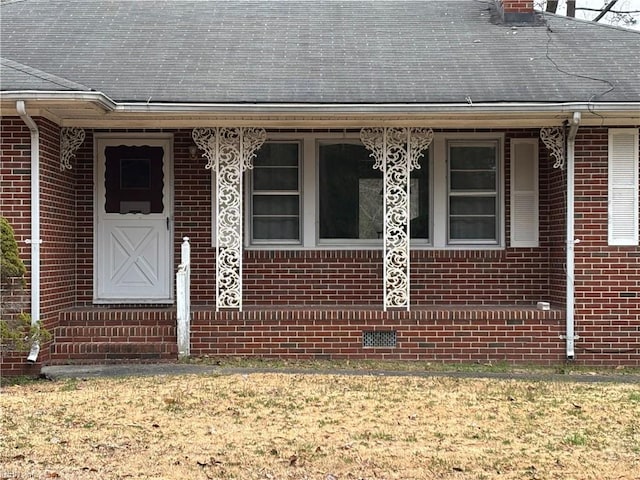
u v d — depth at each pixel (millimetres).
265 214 12484
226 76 11430
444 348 11148
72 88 9773
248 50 12547
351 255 12344
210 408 8211
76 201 12125
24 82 9797
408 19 14164
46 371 10273
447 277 12359
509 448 6961
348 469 6379
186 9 14453
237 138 11281
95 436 7215
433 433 7383
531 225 12352
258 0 15086
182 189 12320
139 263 12289
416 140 11289
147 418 7824
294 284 12312
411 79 11438
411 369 10578
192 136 11383
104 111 10438
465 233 12555
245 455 6688
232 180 11258
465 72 11703
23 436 7215
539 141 12344
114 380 9648
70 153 11258
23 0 14508
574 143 11117
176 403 8391
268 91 10906
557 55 12375
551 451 6887
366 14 14414
